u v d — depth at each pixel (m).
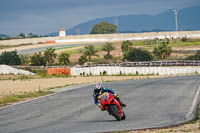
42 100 72.12
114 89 86.88
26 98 78.94
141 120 42.38
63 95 80.31
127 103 60.06
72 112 52.25
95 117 46.56
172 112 48.34
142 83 103.00
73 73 180.88
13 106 64.25
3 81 139.00
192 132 32.19
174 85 91.50
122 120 42.91
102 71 175.00
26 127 40.62
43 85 116.62
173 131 33.34
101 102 41.34
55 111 54.25
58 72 183.50
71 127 39.19
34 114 51.97
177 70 168.88
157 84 96.38
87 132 35.53
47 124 42.28
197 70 168.88
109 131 35.38
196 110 49.75
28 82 131.62
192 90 77.94
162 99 63.88
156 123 39.69
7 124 43.72
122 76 160.12
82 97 73.75
